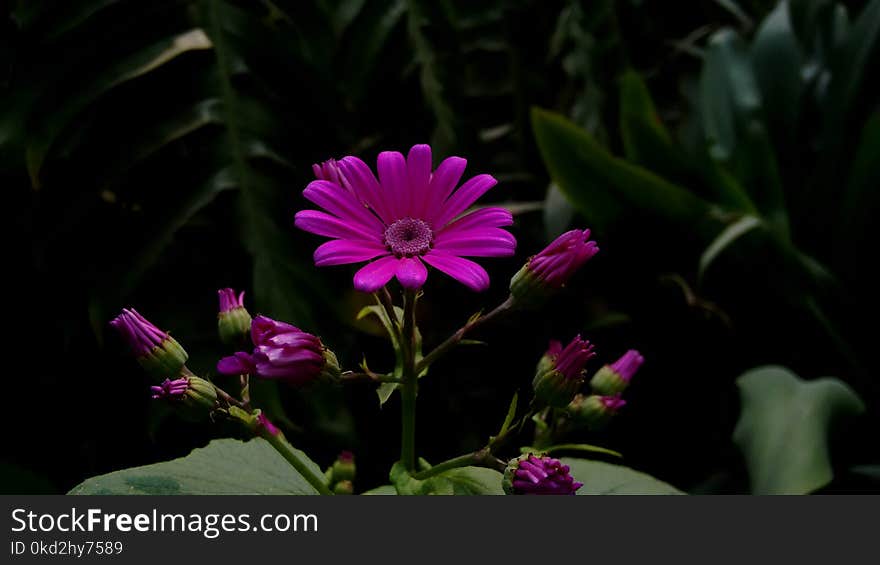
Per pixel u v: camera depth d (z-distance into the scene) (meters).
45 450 0.79
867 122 0.89
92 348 0.79
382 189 0.49
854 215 0.93
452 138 0.90
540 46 1.07
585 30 1.08
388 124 0.90
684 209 0.89
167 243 0.71
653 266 0.94
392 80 0.89
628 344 0.95
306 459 0.54
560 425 0.55
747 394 0.78
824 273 0.91
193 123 0.73
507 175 1.03
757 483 0.68
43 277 0.77
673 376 0.94
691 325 0.94
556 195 0.96
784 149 1.01
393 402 0.88
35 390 0.79
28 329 0.79
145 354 0.51
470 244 0.48
